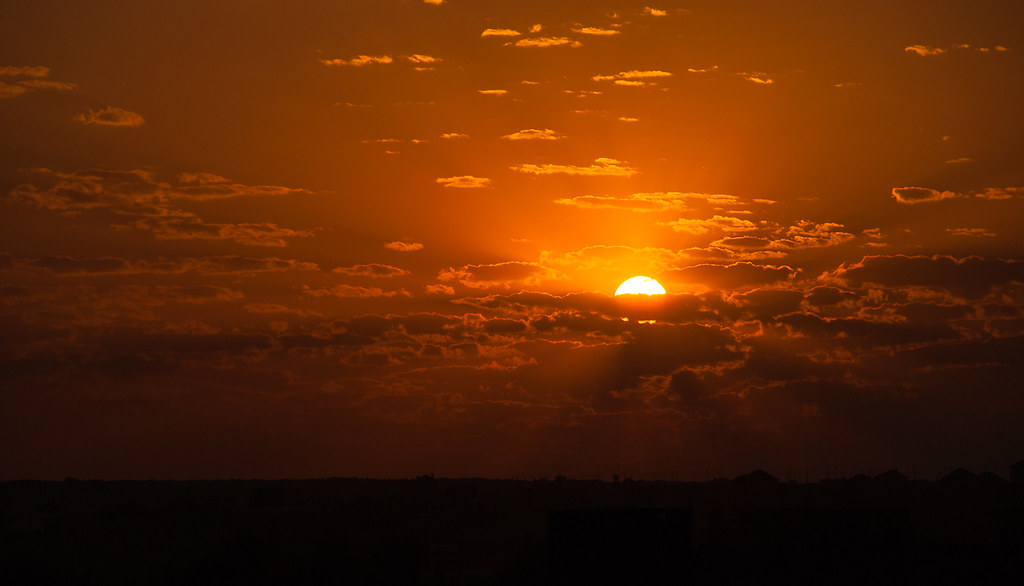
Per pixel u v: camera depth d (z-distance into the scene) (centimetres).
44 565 9325
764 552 8869
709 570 7919
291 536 13575
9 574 8900
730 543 9162
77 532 14112
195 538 13412
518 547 12044
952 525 12612
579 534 5638
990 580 7369
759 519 9306
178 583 8394
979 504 14112
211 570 8375
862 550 8894
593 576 5597
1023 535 9681
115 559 11269
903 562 8238
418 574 8781
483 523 15938
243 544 8500
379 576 8444
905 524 9181
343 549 8806
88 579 9156
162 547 12394
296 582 8394
